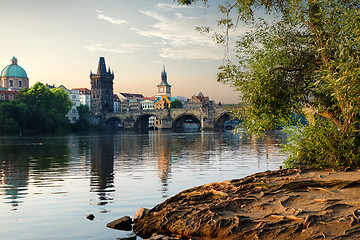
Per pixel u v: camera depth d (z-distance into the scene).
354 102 11.63
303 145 16.75
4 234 11.73
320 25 14.92
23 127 135.50
